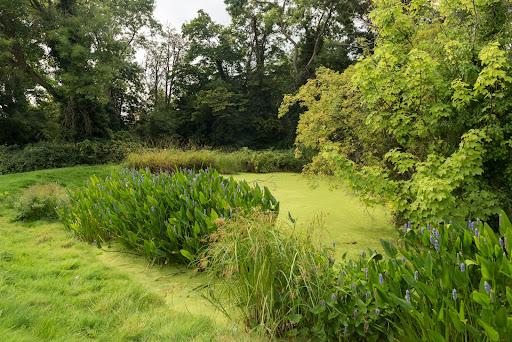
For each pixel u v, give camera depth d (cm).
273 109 2777
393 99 478
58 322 293
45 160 1588
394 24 510
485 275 215
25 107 2003
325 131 673
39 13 1689
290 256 312
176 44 3066
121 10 2559
